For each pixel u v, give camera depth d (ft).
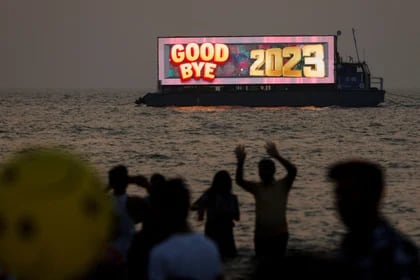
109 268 79.87
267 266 39.34
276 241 130.93
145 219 86.53
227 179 144.87
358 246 46.37
